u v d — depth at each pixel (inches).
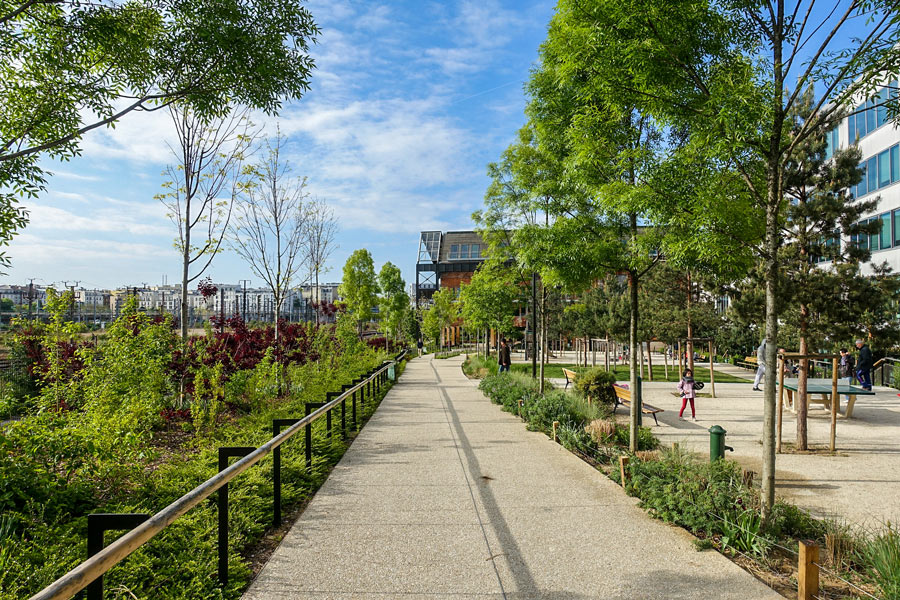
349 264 1441.9
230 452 179.0
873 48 177.9
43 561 143.3
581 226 330.6
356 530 197.5
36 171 237.6
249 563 170.9
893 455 353.7
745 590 150.6
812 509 242.8
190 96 267.0
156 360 340.5
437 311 2127.2
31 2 210.7
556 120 360.5
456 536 191.5
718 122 199.5
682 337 920.3
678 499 205.6
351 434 386.3
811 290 406.3
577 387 516.4
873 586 159.6
